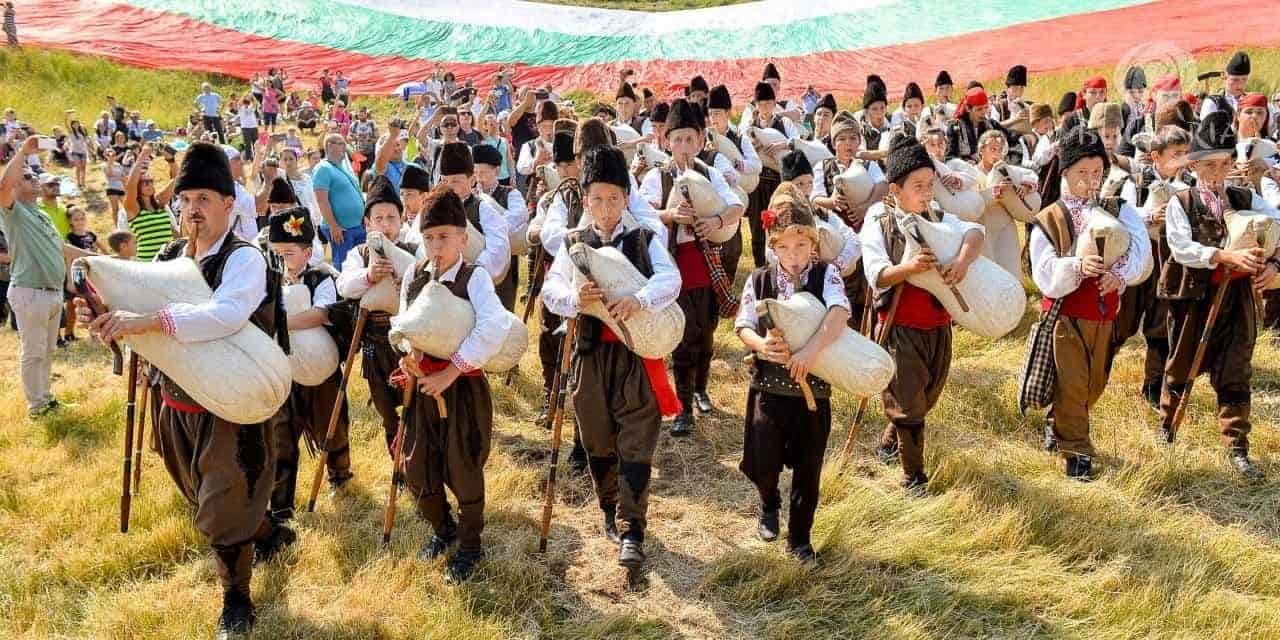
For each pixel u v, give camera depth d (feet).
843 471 18.22
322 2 95.40
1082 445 18.04
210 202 13.00
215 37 90.58
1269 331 25.03
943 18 81.71
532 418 21.93
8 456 20.45
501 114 47.14
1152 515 16.51
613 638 13.79
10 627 14.28
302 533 16.61
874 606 14.15
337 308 17.13
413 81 83.87
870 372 13.99
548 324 20.33
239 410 12.75
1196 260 17.81
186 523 16.72
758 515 17.31
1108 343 17.83
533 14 95.30
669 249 19.94
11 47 83.20
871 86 31.60
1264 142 22.59
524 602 14.69
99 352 30.12
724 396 22.81
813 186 23.02
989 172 24.35
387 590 14.75
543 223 20.33
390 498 15.96
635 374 14.88
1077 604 14.12
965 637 13.71
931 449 18.81
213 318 12.40
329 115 74.18
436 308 13.88
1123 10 74.28
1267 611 13.76
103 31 90.27
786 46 82.38
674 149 20.72
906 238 16.25
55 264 23.04
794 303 14.02
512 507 17.58
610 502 16.39
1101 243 16.79
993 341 25.55
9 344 31.19
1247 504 17.26
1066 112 33.12
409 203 19.81
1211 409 20.68
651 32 89.71
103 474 19.17
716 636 13.87
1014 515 16.20
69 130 72.43
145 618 14.29
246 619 13.97
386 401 17.44
